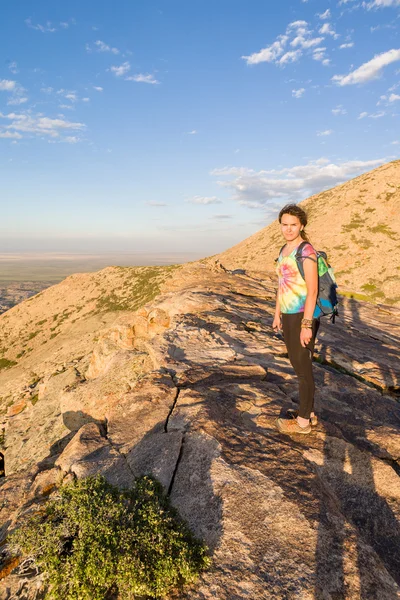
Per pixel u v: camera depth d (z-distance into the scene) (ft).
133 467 12.42
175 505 10.54
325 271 12.41
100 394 26.21
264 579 8.17
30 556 9.41
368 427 15.92
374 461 12.68
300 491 10.66
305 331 12.03
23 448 39.11
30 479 17.35
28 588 9.15
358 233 234.99
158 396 17.33
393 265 200.54
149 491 10.57
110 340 40.81
